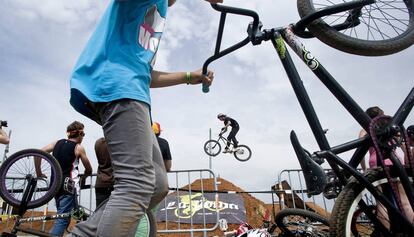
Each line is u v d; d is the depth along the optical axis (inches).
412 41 84.9
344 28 88.3
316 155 71.9
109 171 150.9
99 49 50.1
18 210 149.2
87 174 176.4
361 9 86.8
